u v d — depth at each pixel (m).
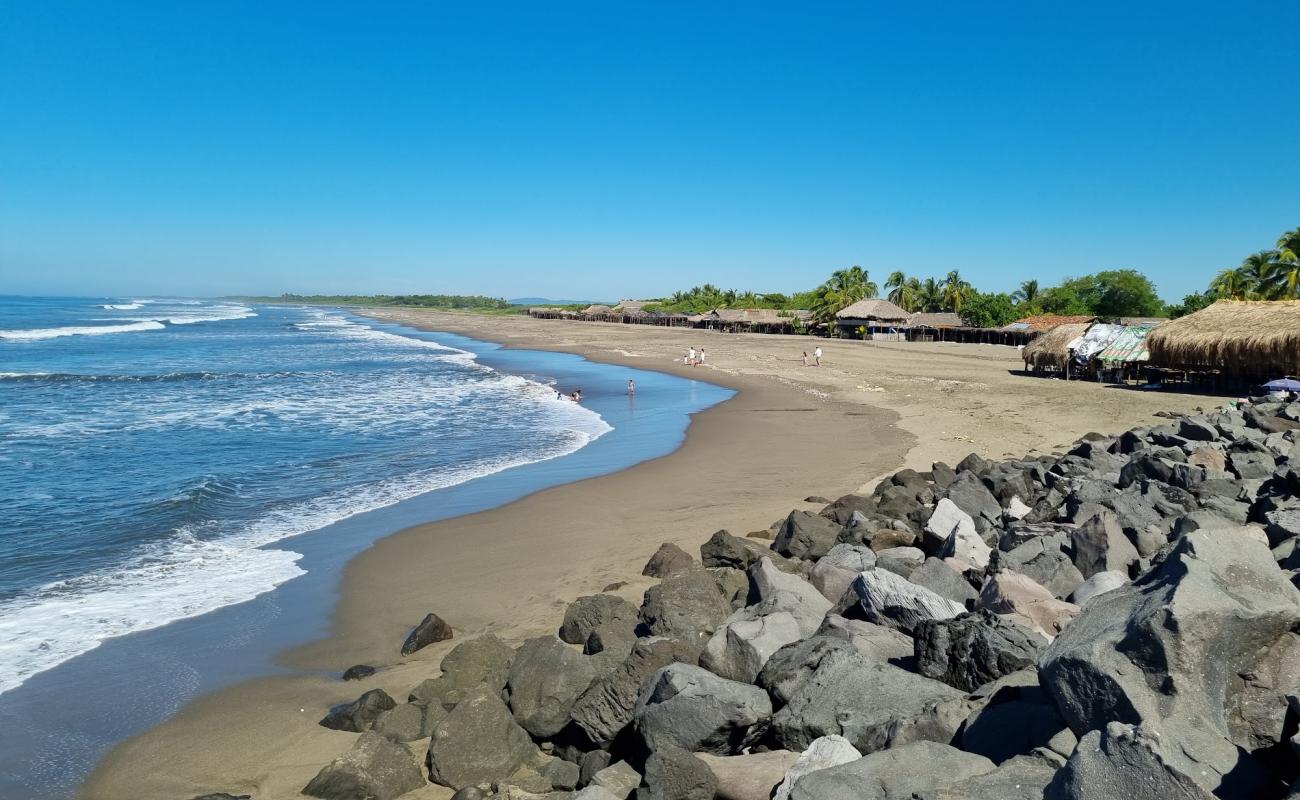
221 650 10.22
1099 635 4.95
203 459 21.98
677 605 9.19
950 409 30.69
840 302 95.25
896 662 7.46
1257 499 11.28
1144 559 9.21
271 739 8.11
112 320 117.44
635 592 11.63
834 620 8.07
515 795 6.52
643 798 5.95
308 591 12.26
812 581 10.20
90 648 10.23
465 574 12.97
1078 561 9.54
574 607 10.14
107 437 25.38
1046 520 12.38
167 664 9.81
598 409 33.72
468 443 25.11
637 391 40.41
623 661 8.02
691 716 6.57
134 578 12.73
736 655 7.61
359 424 28.70
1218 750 4.38
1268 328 32.22
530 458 22.69
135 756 7.84
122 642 10.41
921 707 6.26
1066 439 23.73
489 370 52.19
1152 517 10.99
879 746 6.02
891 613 8.25
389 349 73.62
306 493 18.38
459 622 11.05
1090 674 4.80
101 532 15.07
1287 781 4.37
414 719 8.08
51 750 7.96
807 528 12.67
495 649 9.06
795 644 7.44
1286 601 4.90
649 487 18.89
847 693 6.59
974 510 13.69
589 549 14.09
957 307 107.62
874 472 20.00
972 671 6.73
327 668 9.76
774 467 20.95
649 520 15.94
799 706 6.64
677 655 7.66
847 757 5.66
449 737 7.29
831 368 50.22
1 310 145.38
